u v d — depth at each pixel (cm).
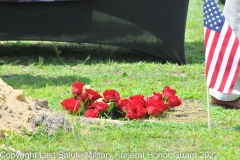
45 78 1262
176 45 1409
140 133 870
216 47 891
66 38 1395
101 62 1411
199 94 1141
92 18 1387
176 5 1391
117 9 1384
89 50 1558
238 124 962
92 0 1374
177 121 971
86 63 1427
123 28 1395
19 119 877
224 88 893
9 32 1390
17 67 1376
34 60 1450
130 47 1403
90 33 1394
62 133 852
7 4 1373
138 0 1384
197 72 1338
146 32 1398
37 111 926
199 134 877
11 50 1551
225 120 987
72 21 1387
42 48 1577
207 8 891
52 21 1387
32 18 1384
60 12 1383
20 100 930
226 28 890
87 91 1005
